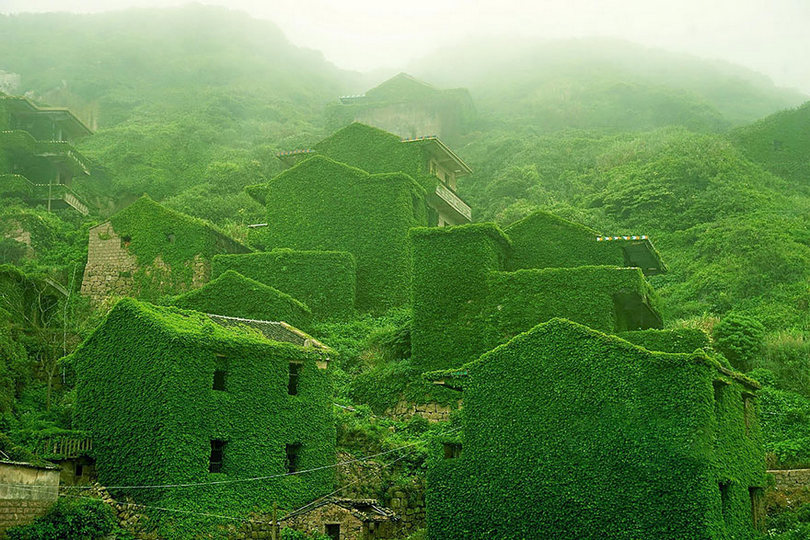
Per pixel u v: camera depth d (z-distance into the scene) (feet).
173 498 88.28
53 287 138.82
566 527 84.38
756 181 240.73
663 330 121.90
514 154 291.38
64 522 78.13
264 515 94.48
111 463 93.04
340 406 124.57
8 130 239.71
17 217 200.34
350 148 201.87
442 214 204.54
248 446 96.17
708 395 83.97
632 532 81.20
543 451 87.97
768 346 142.31
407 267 175.73
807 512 95.81
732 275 178.81
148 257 172.65
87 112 343.26
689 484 80.28
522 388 91.45
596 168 268.82
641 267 159.22
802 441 116.57
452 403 127.44
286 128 326.65
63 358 103.81
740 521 85.61
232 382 97.04
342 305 163.53
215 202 242.37
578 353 89.61
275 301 146.92
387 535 101.30
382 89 332.19
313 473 101.76
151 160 280.72
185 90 368.07
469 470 91.45
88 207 239.30
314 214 182.39
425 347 135.03
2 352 112.57
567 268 133.39
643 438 83.66
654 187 235.81
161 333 94.38
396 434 118.11
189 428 91.66
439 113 321.52
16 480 75.72
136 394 94.02
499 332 132.67
